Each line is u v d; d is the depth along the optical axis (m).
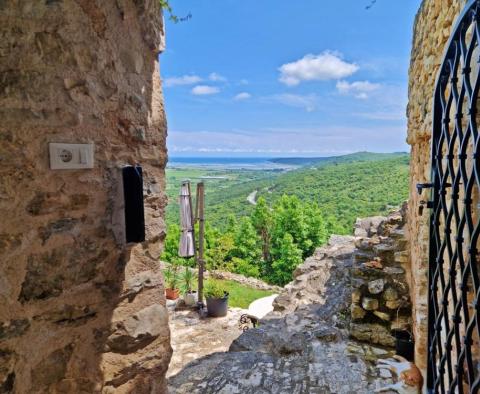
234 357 3.07
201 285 5.59
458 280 1.63
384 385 2.55
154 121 1.51
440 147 1.65
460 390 1.34
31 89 1.03
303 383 2.62
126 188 1.30
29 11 1.02
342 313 3.84
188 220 5.39
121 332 1.37
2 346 1.01
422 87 2.64
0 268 0.99
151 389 1.52
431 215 1.73
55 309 1.14
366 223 5.70
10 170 1.00
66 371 1.19
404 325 3.19
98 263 1.27
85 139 1.19
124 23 1.32
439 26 2.16
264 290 8.58
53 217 1.12
